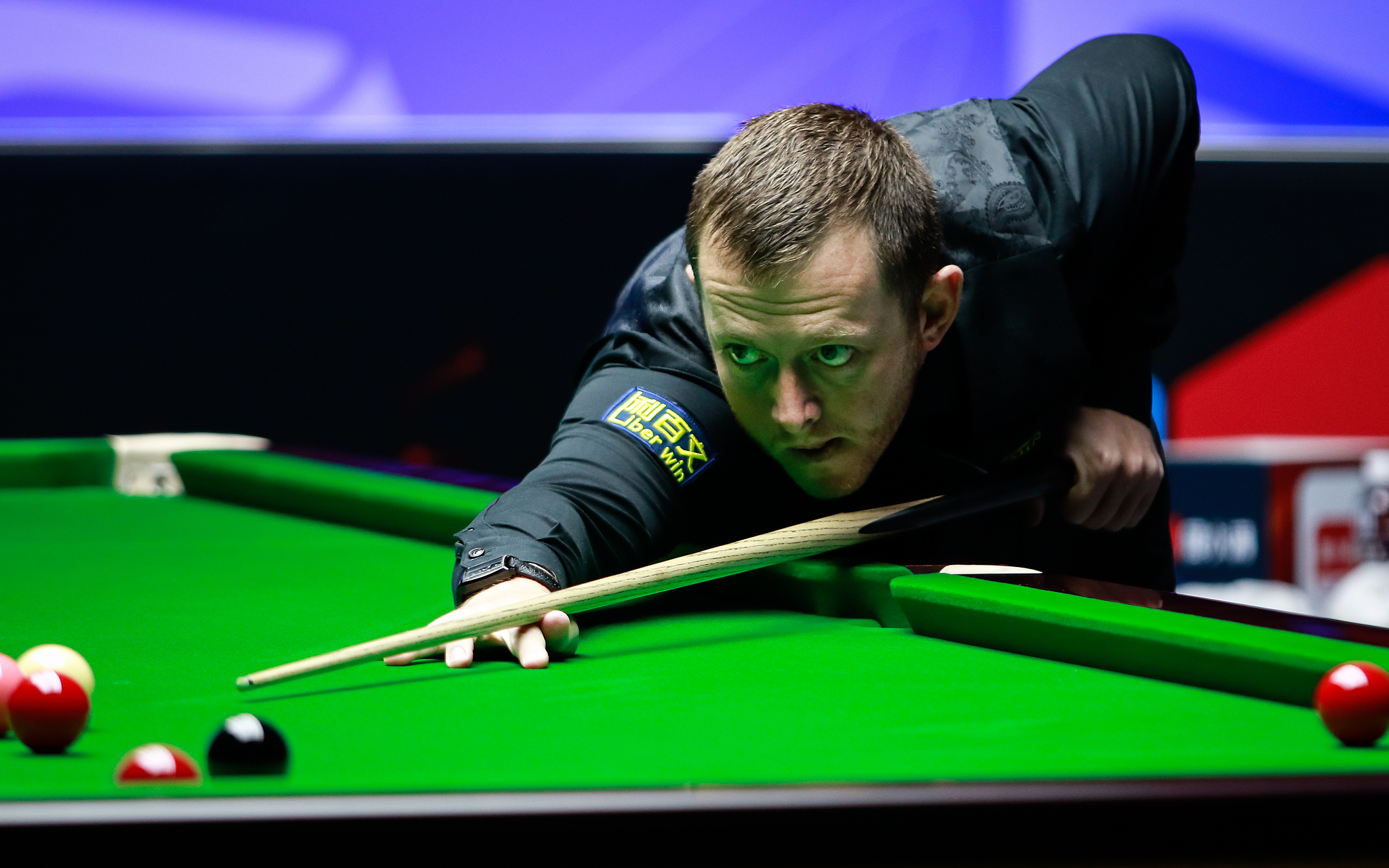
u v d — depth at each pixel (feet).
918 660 18.60
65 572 26.25
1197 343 73.82
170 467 39.88
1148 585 33.22
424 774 13.34
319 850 11.22
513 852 11.35
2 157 67.21
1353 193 72.59
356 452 73.61
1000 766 13.42
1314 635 16.78
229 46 62.39
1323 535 57.98
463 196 72.38
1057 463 27.27
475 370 73.77
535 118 63.52
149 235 71.00
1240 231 73.20
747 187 19.24
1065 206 25.53
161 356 71.97
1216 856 11.84
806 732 14.97
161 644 20.36
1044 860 11.69
